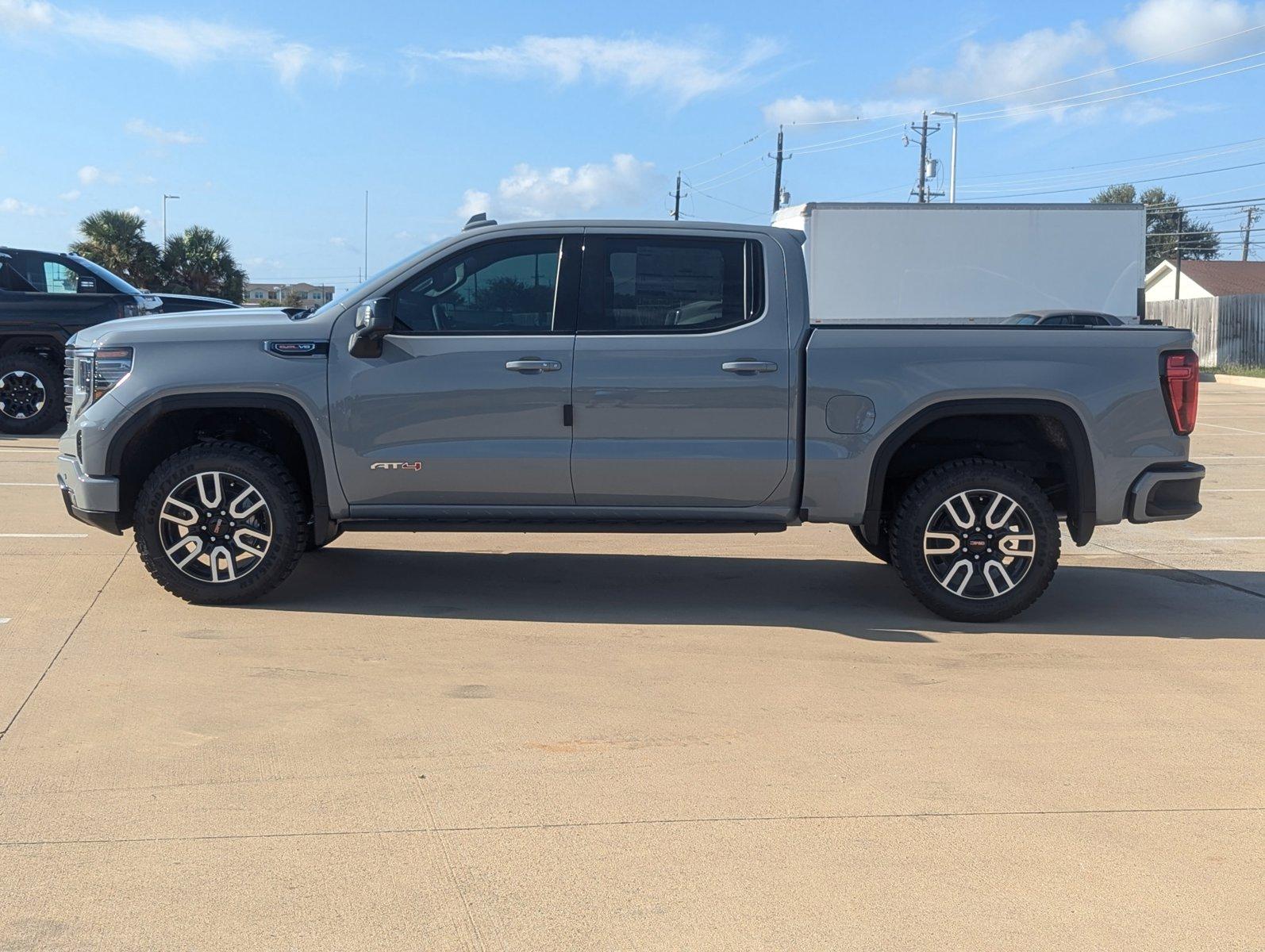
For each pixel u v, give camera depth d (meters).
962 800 3.80
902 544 6.01
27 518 8.38
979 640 5.80
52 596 6.17
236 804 3.65
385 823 3.54
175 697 4.62
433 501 5.97
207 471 5.85
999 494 5.96
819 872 3.29
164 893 3.09
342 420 5.86
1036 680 5.13
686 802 3.74
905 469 6.39
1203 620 6.29
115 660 5.07
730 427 5.89
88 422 5.88
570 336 5.89
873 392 5.88
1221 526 9.40
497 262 5.96
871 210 19.72
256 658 5.15
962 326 5.97
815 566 7.55
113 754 4.02
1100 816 3.70
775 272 5.98
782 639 5.73
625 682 4.96
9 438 13.11
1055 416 5.91
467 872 3.24
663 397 5.86
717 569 7.39
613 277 5.95
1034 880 3.27
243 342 5.87
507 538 8.26
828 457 5.90
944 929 3.00
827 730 4.43
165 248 39.22
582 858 3.34
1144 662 5.46
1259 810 3.77
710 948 2.88
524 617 6.04
